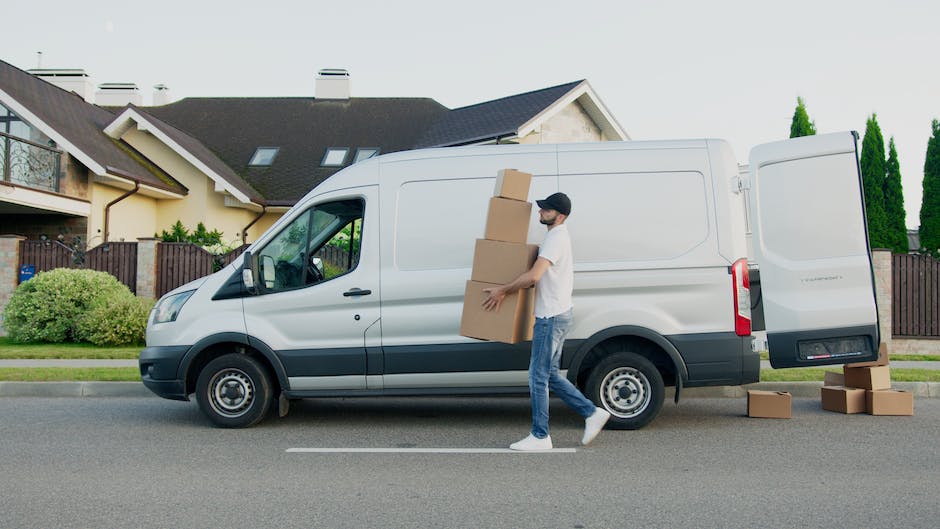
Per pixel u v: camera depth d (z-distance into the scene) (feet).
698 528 14.03
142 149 72.13
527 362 22.82
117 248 53.21
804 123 65.67
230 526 14.29
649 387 22.39
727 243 22.47
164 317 24.40
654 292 22.47
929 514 14.80
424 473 18.11
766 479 17.35
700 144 23.08
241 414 23.81
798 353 22.86
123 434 23.08
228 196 71.31
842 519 14.51
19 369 34.94
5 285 52.60
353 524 14.38
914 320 45.96
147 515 14.97
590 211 22.71
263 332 23.61
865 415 25.63
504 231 20.68
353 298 23.34
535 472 18.10
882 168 69.41
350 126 84.23
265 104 90.17
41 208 57.31
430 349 23.00
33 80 70.23
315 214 24.22
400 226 23.39
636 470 18.22
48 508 15.43
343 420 25.34
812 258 23.08
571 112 69.00
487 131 66.74
